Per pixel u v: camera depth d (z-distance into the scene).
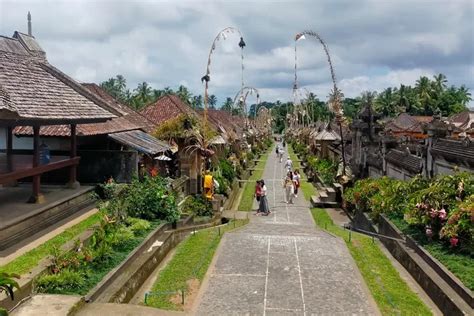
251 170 43.59
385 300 10.09
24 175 14.23
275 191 31.22
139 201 15.56
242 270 11.77
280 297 10.12
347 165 26.72
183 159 22.59
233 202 26.77
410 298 10.28
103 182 20.72
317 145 45.59
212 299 10.00
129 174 20.75
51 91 16.05
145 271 11.26
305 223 20.94
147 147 23.16
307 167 43.94
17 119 12.47
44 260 10.41
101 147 23.31
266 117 93.25
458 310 8.68
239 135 51.00
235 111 78.19
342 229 17.28
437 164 17.02
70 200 16.48
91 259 10.28
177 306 9.66
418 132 47.66
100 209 14.30
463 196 12.70
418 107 96.94
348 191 22.06
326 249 13.63
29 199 15.33
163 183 17.28
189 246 14.16
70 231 13.78
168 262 12.75
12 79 14.66
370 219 17.50
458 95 98.38
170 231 14.90
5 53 16.44
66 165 17.50
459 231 11.34
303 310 9.51
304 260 12.59
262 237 14.91
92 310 8.35
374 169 23.80
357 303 9.88
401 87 101.38
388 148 22.23
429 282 10.37
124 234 12.31
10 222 12.52
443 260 10.91
